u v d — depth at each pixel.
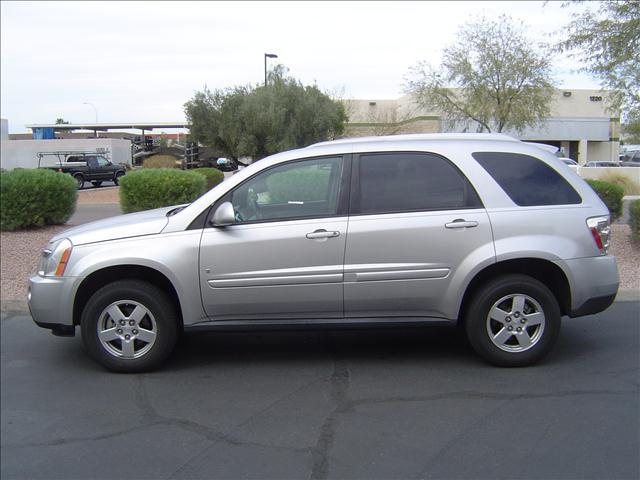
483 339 5.42
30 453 4.20
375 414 4.64
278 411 4.73
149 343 5.47
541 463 3.90
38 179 11.88
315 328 5.42
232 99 35.25
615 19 11.90
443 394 4.98
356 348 6.19
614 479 3.71
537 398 4.88
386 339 6.45
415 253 5.27
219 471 3.91
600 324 6.88
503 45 26.67
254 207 5.48
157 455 4.13
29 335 6.78
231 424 4.54
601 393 4.96
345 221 5.29
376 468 3.88
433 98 28.56
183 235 5.34
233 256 5.28
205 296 5.32
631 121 15.74
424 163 5.47
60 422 4.64
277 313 5.39
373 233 5.25
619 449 4.06
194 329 5.39
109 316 5.45
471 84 27.00
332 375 5.46
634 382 5.19
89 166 35.34
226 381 5.36
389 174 5.45
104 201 24.48
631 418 4.52
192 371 5.62
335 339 6.48
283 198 5.48
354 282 5.28
